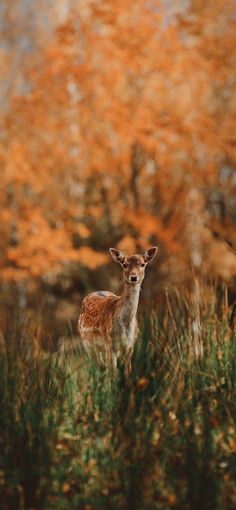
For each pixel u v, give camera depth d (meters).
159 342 6.73
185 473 5.17
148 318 7.17
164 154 18.92
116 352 6.64
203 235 18.27
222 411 6.11
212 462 5.32
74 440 5.83
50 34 21.86
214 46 18.48
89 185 20.42
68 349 6.82
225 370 6.42
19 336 7.21
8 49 21.95
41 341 7.24
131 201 19.47
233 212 18.95
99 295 9.38
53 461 5.50
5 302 19.36
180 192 19.00
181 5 19.91
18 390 5.98
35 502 5.21
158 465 5.39
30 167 19.39
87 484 5.41
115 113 18.44
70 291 20.69
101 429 5.86
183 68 18.59
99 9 18.77
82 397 6.38
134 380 6.02
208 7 18.48
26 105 19.50
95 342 8.67
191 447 5.29
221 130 18.52
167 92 19.00
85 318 9.04
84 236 19.12
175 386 6.24
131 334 8.36
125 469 5.26
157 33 18.64
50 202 20.75
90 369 6.57
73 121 19.56
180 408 5.88
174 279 17.50
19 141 20.16
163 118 18.41
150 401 5.87
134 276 8.18
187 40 19.12
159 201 19.48
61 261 20.38
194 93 18.77
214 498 5.00
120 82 18.95
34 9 22.27
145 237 18.92
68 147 19.62
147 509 5.04
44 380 6.21
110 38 18.61
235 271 16.59
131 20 19.20
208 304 7.28
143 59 18.48
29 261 18.55
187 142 18.41
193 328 6.84
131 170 19.42
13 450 5.44
